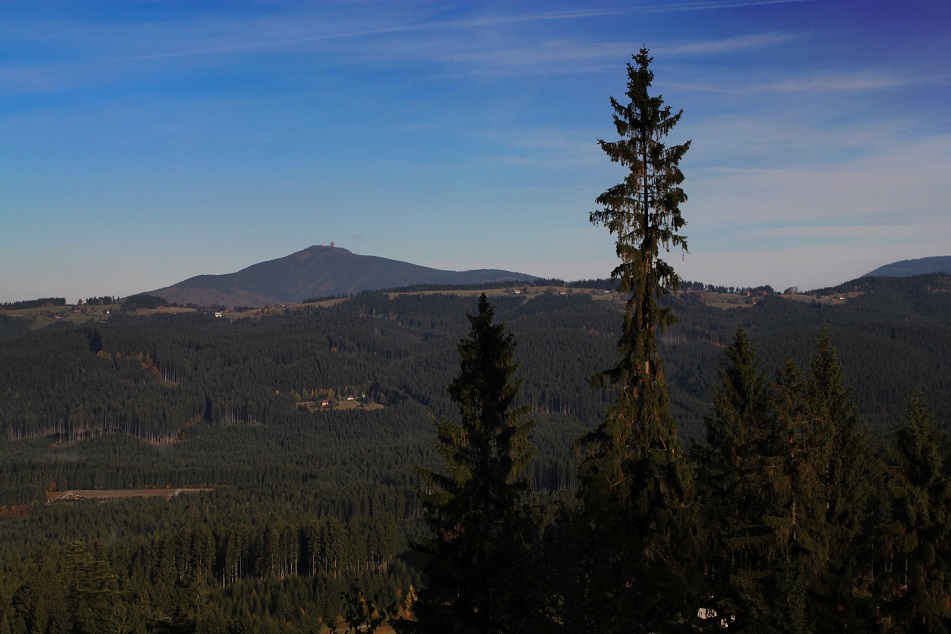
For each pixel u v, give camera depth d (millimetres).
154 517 174000
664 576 24484
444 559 27562
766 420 34969
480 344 28781
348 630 26641
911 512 30875
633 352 25781
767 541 30188
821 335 38281
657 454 25484
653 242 25297
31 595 82312
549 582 25266
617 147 25281
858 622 29422
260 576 130125
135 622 81000
